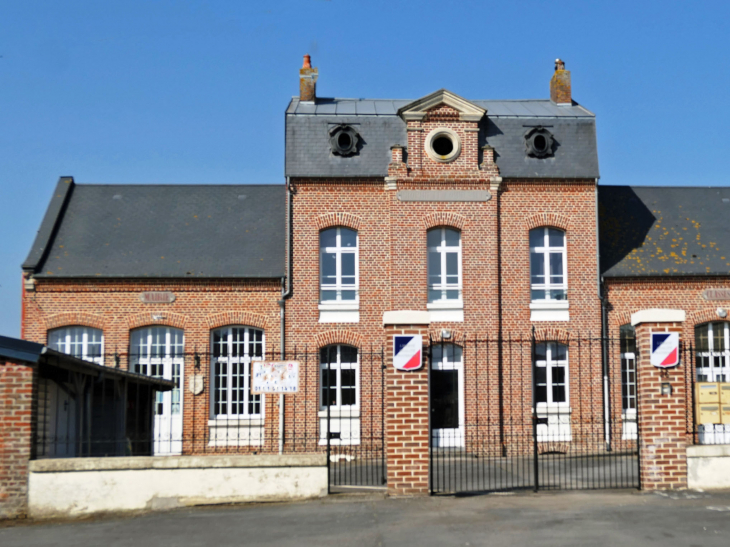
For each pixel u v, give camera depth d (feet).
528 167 81.41
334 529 37.29
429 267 80.48
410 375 45.09
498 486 50.29
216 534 37.17
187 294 79.92
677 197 91.71
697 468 46.14
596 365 79.10
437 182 80.12
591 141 83.20
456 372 79.10
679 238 85.61
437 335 78.64
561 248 81.61
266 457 43.96
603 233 85.61
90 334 80.02
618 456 72.59
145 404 66.13
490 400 77.87
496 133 82.79
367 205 80.18
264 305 79.82
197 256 82.23
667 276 81.30
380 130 82.02
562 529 36.45
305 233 79.77
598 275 80.53
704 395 47.80
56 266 80.43
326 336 78.64
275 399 77.66
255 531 37.40
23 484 42.60
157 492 43.19
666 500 42.65
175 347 79.87
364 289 79.25
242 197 90.99
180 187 92.22
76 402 52.60
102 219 86.94
